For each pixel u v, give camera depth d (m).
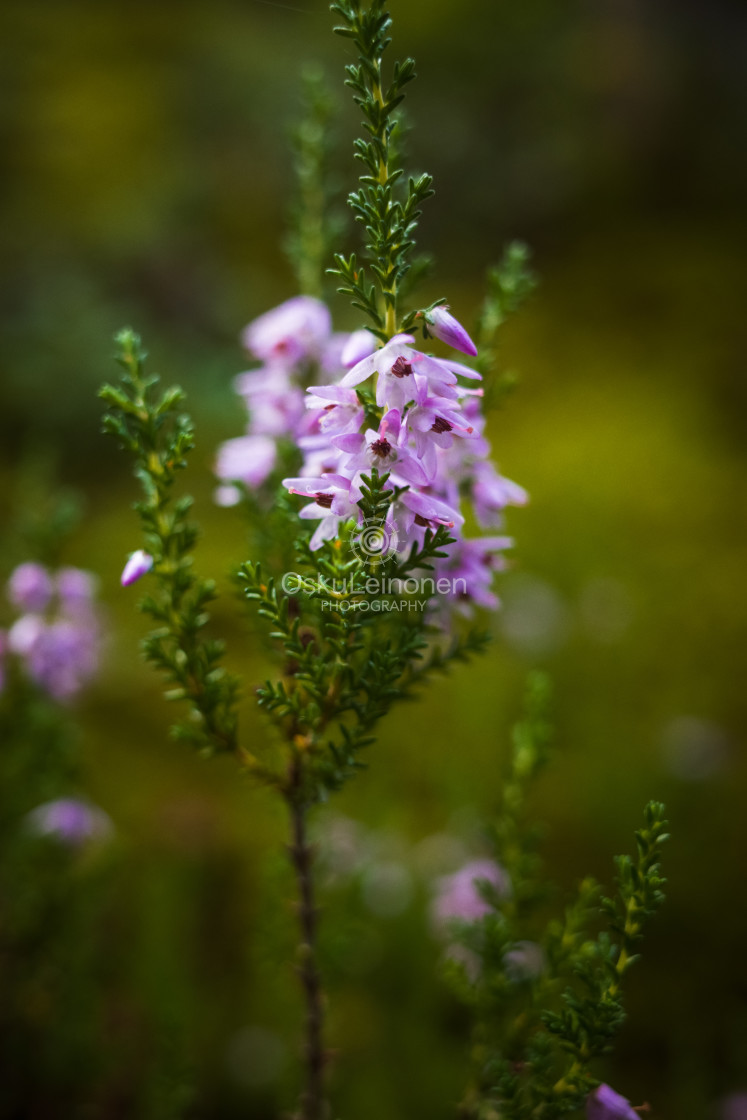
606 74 0.98
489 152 0.91
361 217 0.15
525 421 0.65
